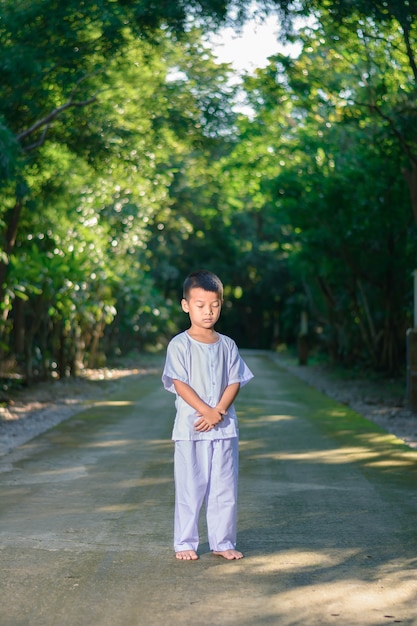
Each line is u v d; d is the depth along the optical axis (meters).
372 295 27.42
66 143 15.77
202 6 12.88
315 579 5.38
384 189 21.03
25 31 13.25
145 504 7.56
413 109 15.24
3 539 6.31
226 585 5.25
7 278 16.77
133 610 4.80
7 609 4.82
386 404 17.22
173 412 15.60
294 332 45.47
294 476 9.02
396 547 6.16
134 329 34.84
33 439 11.74
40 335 21.98
